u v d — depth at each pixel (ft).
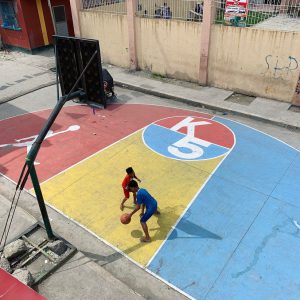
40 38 67.92
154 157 34.47
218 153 34.86
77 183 30.91
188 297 20.70
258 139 37.29
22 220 26.81
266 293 20.88
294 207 27.55
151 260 23.11
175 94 47.83
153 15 52.08
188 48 49.14
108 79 45.44
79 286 21.40
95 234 25.36
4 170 33.22
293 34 39.93
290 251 23.62
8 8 65.46
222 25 44.62
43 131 20.45
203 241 24.44
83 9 59.67
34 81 54.75
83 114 43.88
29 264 22.91
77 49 22.57
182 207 27.68
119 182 30.94
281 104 44.16
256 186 29.99
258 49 43.24
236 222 26.11
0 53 69.21
